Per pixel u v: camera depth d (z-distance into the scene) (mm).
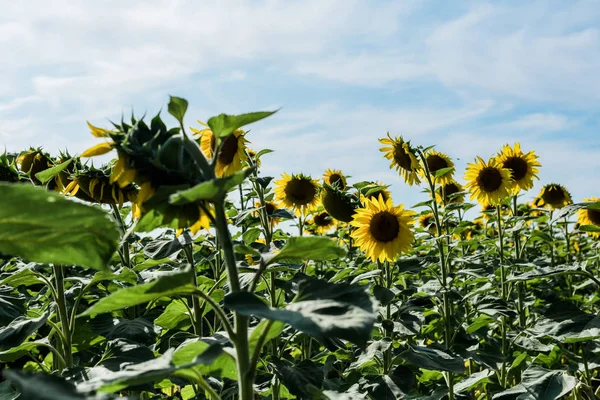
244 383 973
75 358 2176
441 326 2590
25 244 816
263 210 2363
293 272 2332
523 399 1916
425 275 3297
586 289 3502
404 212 2383
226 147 1884
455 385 2230
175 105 967
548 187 3572
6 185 701
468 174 2896
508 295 2658
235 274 995
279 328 1052
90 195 1696
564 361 2662
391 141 2611
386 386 1964
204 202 1033
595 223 3467
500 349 2484
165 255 1923
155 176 972
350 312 877
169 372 919
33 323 1563
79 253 852
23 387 703
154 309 2410
